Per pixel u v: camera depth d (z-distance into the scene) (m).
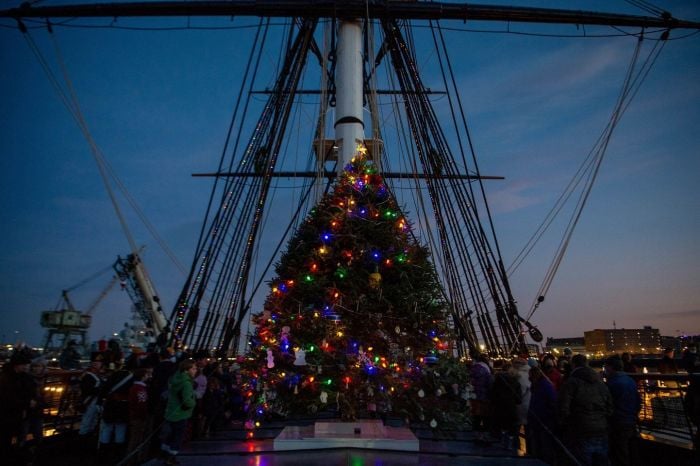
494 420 6.72
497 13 11.77
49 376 8.18
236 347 11.27
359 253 7.22
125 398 6.41
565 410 5.04
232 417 8.72
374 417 7.46
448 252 12.09
